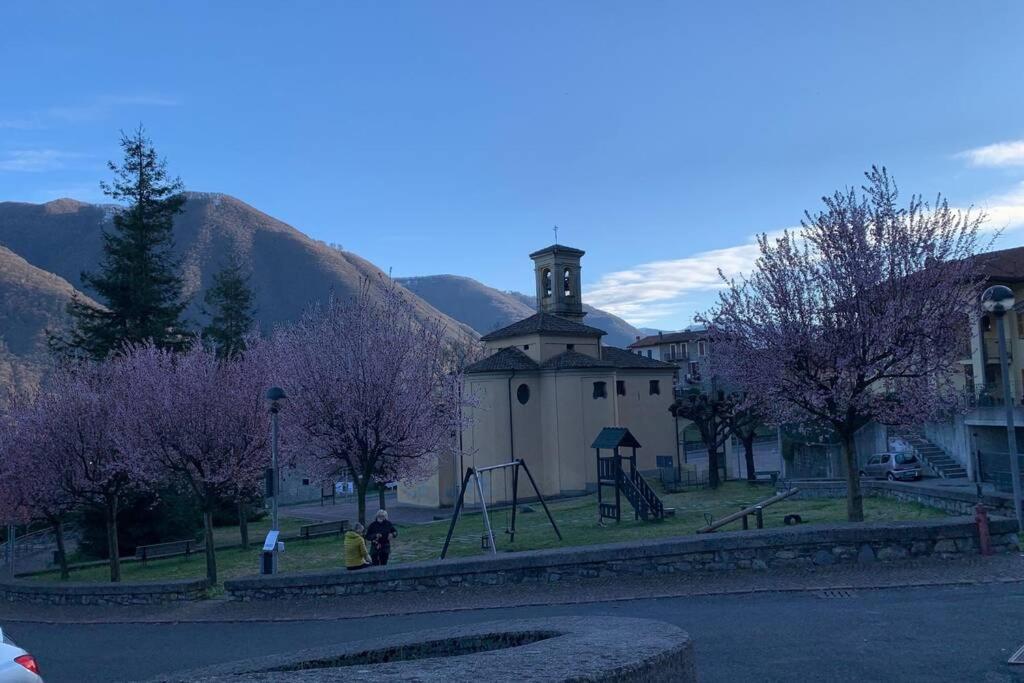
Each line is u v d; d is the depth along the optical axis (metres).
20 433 25.00
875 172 17.56
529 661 4.69
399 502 49.38
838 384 16.86
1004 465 26.75
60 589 20.08
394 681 4.20
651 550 13.26
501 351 47.47
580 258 56.38
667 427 51.97
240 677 4.65
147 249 45.19
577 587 13.39
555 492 44.78
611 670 4.50
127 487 25.52
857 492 17.39
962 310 17.17
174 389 21.23
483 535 24.98
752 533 12.98
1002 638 8.41
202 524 37.12
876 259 16.92
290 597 16.28
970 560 11.95
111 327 42.81
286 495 55.81
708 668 8.12
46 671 12.34
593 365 45.22
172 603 17.97
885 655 8.14
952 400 18.77
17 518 27.64
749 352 17.59
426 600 14.23
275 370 24.94
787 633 9.34
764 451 71.25
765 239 17.69
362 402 22.25
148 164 45.84
